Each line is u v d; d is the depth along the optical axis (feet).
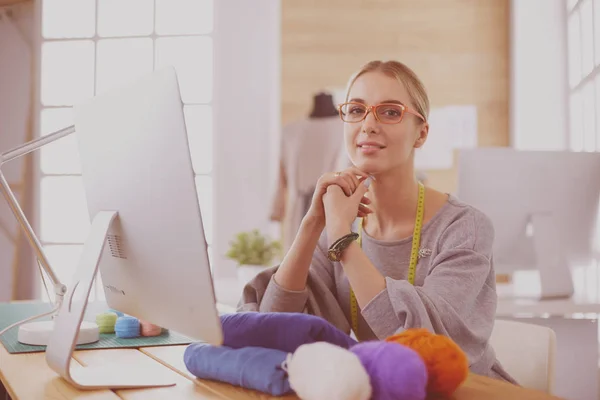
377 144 3.66
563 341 7.00
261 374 2.45
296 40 12.39
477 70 12.27
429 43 12.34
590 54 10.14
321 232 3.94
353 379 2.04
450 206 3.94
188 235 2.41
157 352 3.62
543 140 11.73
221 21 12.32
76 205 12.44
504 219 6.96
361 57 12.36
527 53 11.85
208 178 12.36
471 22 12.32
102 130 3.03
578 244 7.10
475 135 12.19
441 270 3.58
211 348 2.77
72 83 12.60
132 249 2.87
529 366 4.29
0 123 12.52
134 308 3.09
